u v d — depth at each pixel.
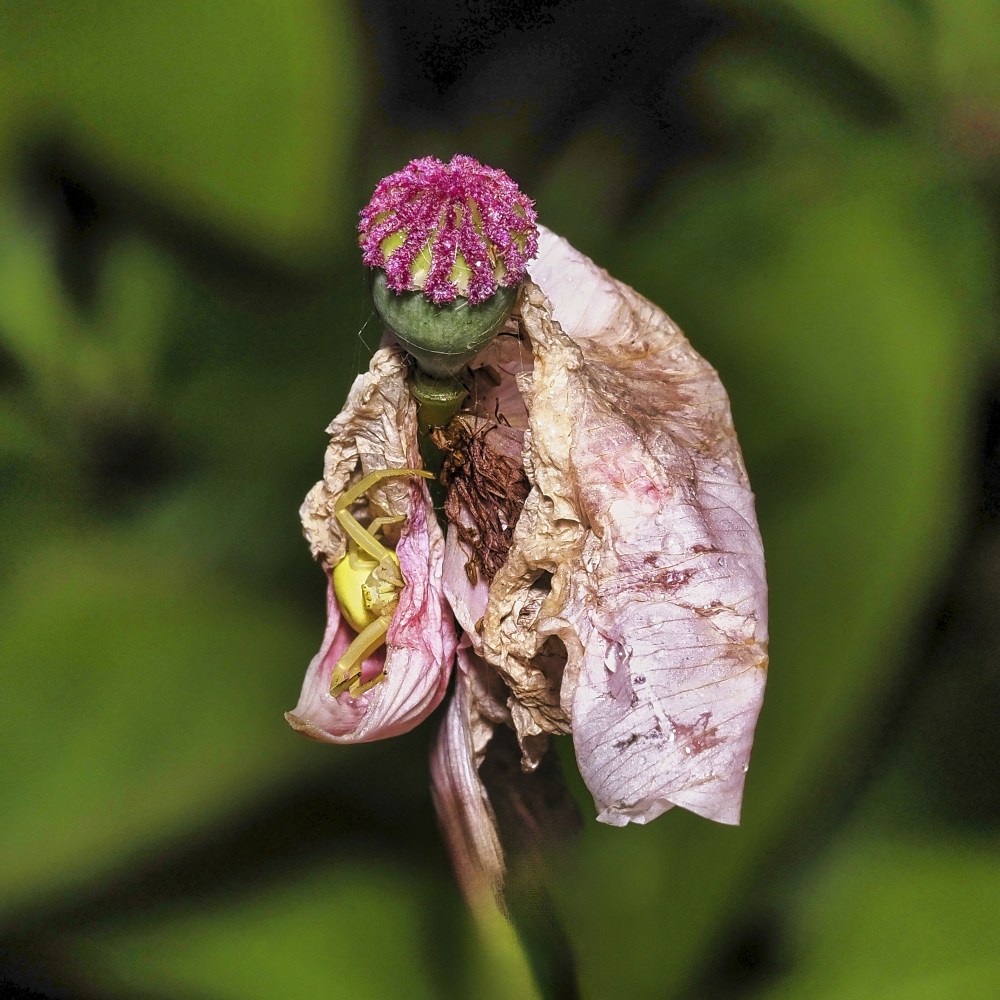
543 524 0.38
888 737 0.44
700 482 0.39
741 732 0.38
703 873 0.43
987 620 0.44
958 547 0.44
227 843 0.44
